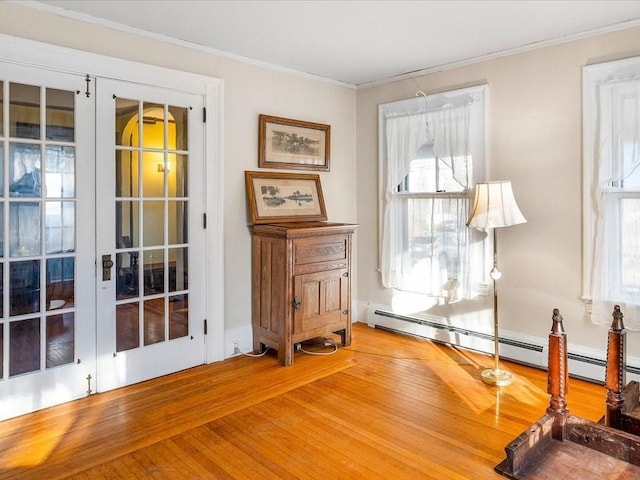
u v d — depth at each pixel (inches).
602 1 104.8
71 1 105.1
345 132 179.8
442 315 158.9
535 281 135.8
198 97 135.5
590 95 123.2
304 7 108.5
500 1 105.0
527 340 137.6
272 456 88.9
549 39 128.4
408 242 164.6
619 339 91.7
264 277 145.6
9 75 102.9
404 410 108.3
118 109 119.8
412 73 161.6
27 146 106.4
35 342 109.3
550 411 88.8
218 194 140.5
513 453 78.9
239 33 125.0
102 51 116.3
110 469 84.6
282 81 156.9
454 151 149.6
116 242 121.0
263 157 151.3
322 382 125.6
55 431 98.8
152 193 127.3
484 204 122.7
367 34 125.7
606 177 120.1
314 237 143.9
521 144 136.9
